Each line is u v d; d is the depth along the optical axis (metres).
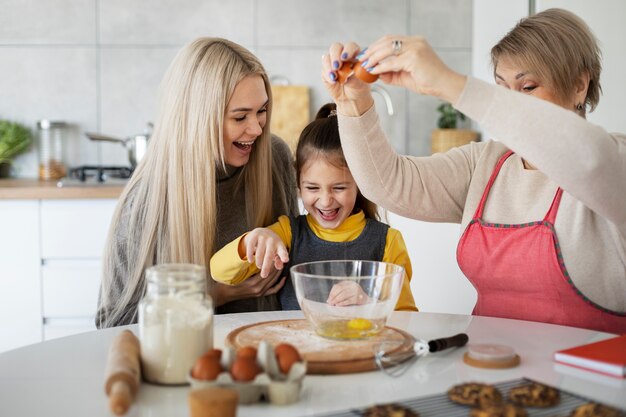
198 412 0.82
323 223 1.70
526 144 1.12
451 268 2.63
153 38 3.27
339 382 0.99
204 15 3.28
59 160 3.19
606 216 1.22
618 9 2.77
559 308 1.38
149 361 0.98
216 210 1.71
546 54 1.38
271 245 1.42
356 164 1.46
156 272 0.99
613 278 1.34
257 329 1.19
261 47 3.31
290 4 3.30
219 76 1.59
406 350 1.08
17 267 2.70
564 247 1.35
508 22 3.14
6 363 1.09
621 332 1.37
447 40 3.36
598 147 1.12
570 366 1.05
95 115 3.28
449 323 1.30
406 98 3.39
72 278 2.71
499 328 1.26
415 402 0.89
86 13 3.23
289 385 0.90
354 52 1.29
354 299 1.12
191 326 0.98
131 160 3.04
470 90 1.13
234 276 1.52
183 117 1.61
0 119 3.25
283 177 1.88
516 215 1.43
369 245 1.69
